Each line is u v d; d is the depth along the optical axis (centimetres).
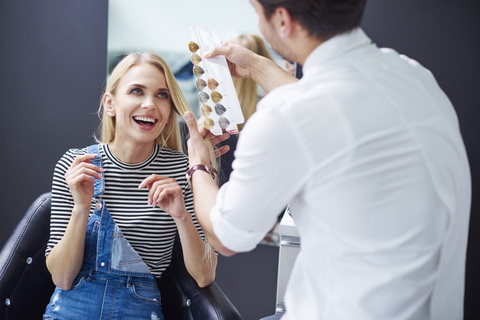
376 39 232
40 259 179
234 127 150
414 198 90
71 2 261
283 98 93
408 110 91
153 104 170
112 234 171
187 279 179
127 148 175
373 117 89
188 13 246
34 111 275
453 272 97
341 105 89
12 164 282
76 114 271
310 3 93
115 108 175
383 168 89
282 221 186
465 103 227
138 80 170
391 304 93
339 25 95
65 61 267
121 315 167
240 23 241
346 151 88
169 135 186
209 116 149
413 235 91
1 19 270
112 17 254
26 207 284
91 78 266
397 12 228
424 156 90
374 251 91
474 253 232
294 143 90
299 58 104
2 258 174
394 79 95
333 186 91
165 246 178
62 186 173
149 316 170
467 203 98
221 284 267
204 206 118
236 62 150
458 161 94
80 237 164
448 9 223
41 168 280
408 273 92
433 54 228
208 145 152
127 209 175
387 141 89
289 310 103
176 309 179
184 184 181
